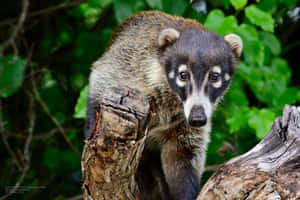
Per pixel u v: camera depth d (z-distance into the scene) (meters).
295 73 14.79
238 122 10.57
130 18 10.32
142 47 9.17
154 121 9.16
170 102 9.02
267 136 5.81
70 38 15.43
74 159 14.38
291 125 5.71
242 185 5.43
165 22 9.59
